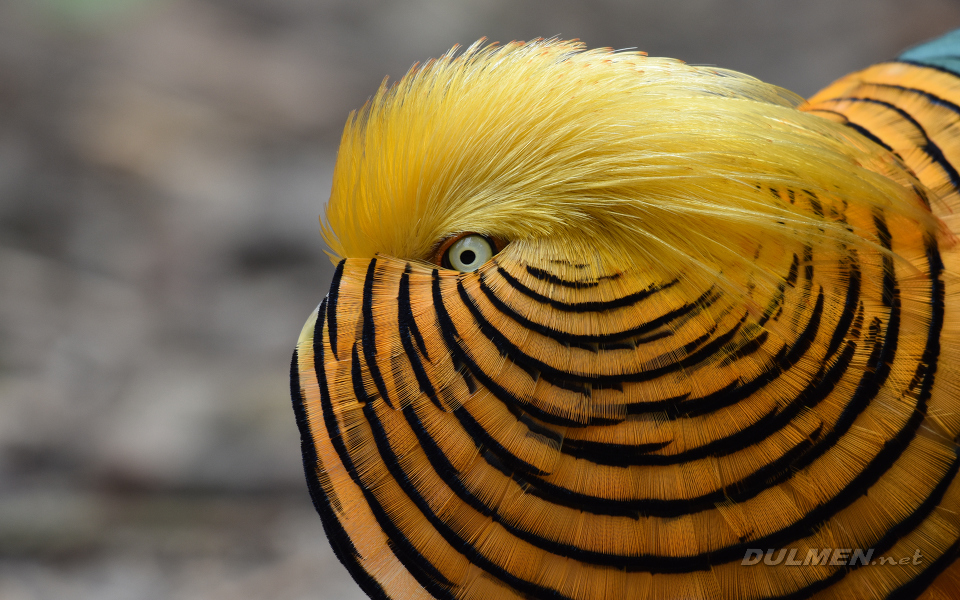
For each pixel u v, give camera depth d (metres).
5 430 2.44
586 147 1.38
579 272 1.37
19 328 2.90
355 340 1.39
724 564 1.37
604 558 1.37
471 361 1.38
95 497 2.28
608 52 1.39
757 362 1.37
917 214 1.38
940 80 1.40
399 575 1.39
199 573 2.08
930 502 1.37
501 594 1.38
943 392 1.37
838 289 1.37
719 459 1.37
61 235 3.39
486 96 1.39
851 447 1.37
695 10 5.28
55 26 4.76
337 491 1.39
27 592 1.99
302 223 3.45
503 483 1.38
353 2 5.48
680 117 1.38
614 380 1.37
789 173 1.38
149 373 2.76
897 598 1.37
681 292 1.37
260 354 2.88
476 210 1.38
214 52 4.77
